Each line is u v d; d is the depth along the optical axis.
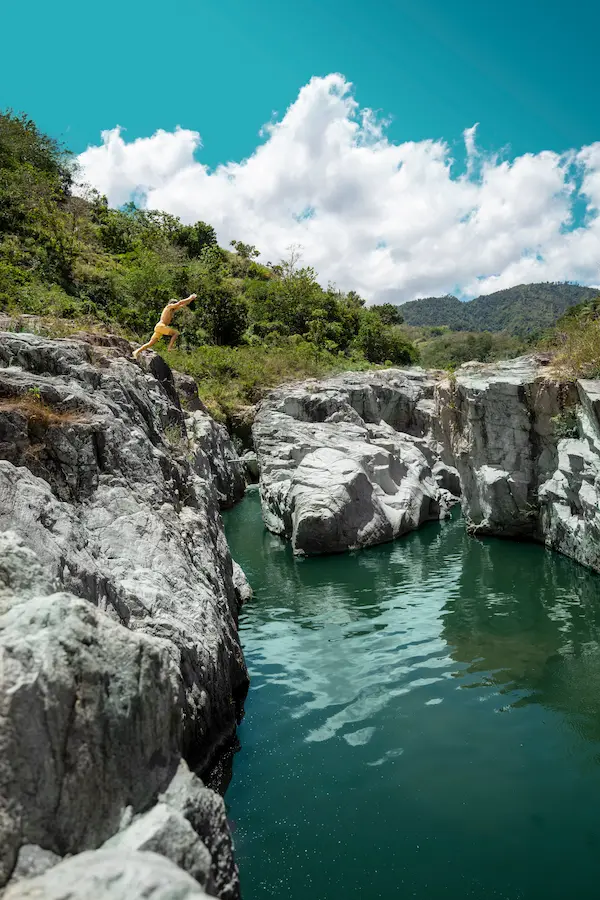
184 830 2.93
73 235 37.50
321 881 4.52
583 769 5.95
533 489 15.48
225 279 54.81
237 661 7.68
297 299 51.00
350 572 14.37
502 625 10.07
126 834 2.85
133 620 5.21
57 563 4.37
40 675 2.83
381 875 4.58
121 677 3.23
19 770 2.61
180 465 9.35
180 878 2.40
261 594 12.90
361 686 8.02
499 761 6.13
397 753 6.32
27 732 2.69
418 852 4.84
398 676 8.29
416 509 19.30
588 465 12.77
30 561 3.61
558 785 5.72
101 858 2.57
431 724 6.92
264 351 37.75
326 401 23.30
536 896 4.35
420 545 16.78
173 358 29.81
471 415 16.56
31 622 3.04
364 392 27.14
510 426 15.68
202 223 65.25
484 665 8.52
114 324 23.80
